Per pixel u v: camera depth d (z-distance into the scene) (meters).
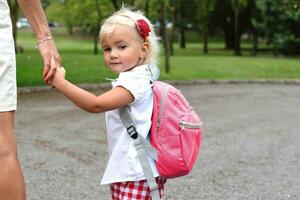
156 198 2.47
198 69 18.23
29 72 14.48
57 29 61.59
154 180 2.46
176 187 4.68
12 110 2.52
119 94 2.43
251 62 21.72
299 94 13.09
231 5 36.38
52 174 5.04
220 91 13.42
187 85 14.83
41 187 4.61
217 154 6.07
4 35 2.46
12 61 2.50
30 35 50.62
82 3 30.22
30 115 8.62
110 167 2.53
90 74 15.03
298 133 7.64
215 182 4.88
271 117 9.18
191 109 2.61
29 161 5.53
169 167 2.48
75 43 42.69
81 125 7.84
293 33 27.92
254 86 15.09
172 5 30.31
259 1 28.27
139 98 2.47
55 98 10.86
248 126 8.16
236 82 15.97
